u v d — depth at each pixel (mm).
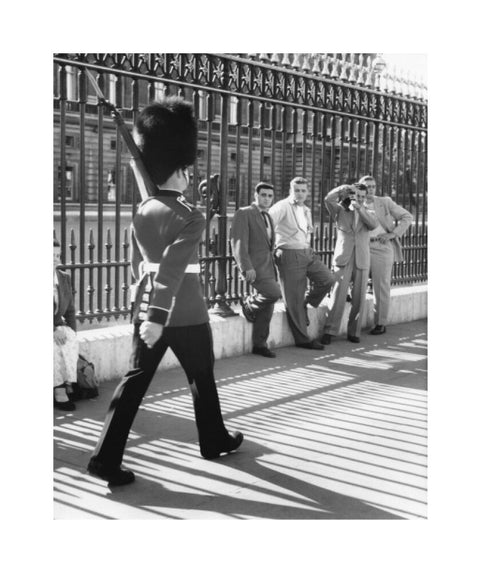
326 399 6160
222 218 7805
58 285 5660
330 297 8953
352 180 9266
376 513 3869
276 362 7582
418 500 4035
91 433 5102
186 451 4797
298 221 8273
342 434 5207
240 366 7348
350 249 8602
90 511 3830
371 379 6898
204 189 7832
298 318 8336
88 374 5938
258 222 7633
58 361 5625
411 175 10445
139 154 4234
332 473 4438
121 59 6551
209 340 4484
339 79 8938
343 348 8414
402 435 5191
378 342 8828
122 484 4180
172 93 7352
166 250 4027
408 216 9281
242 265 7562
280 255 8281
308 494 4109
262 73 7961
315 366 7430
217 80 7516
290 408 5871
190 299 4363
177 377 6801
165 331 4312
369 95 9391
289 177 16203
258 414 5691
